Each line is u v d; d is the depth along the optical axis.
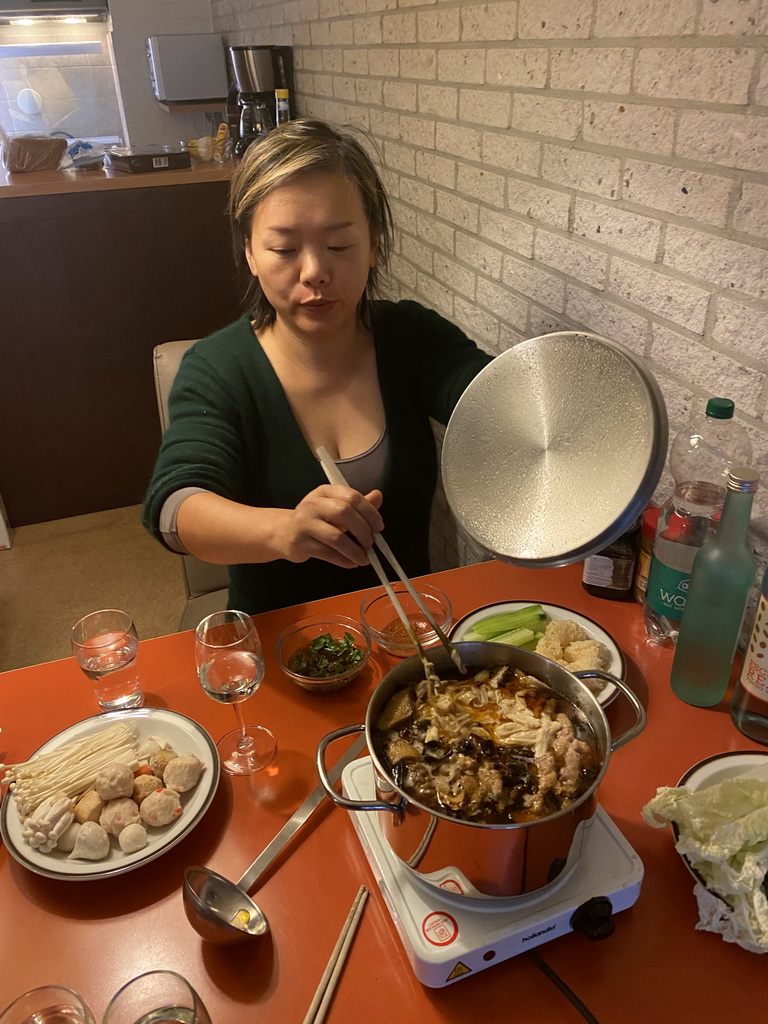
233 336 1.32
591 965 0.67
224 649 0.88
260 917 0.71
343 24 2.00
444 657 0.80
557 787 0.67
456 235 1.62
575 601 1.12
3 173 2.73
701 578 0.86
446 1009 0.64
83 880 0.74
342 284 1.16
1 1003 0.65
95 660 0.95
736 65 0.85
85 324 2.69
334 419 1.34
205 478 1.13
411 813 0.63
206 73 3.29
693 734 0.89
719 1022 0.63
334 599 1.16
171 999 0.59
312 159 1.08
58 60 3.68
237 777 0.86
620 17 1.01
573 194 1.19
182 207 2.63
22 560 2.72
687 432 1.05
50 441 2.83
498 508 0.80
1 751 0.91
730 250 0.92
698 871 0.71
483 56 1.37
